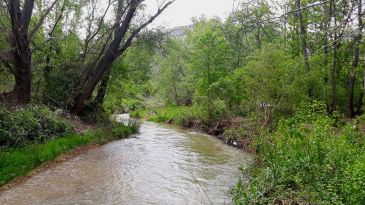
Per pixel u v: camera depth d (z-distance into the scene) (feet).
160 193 38.45
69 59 85.51
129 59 104.47
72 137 62.75
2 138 48.01
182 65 189.57
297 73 73.20
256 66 75.20
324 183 29.91
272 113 71.10
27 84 70.59
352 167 28.66
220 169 50.52
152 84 226.79
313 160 32.83
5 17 73.41
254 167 43.39
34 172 44.29
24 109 60.39
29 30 81.10
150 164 52.90
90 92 86.07
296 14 77.82
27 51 69.46
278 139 43.70
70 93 84.28
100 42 89.56
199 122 110.22
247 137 71.87
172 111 156.56
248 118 81.05
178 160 56.70
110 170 47.93
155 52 94.68
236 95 107.04
